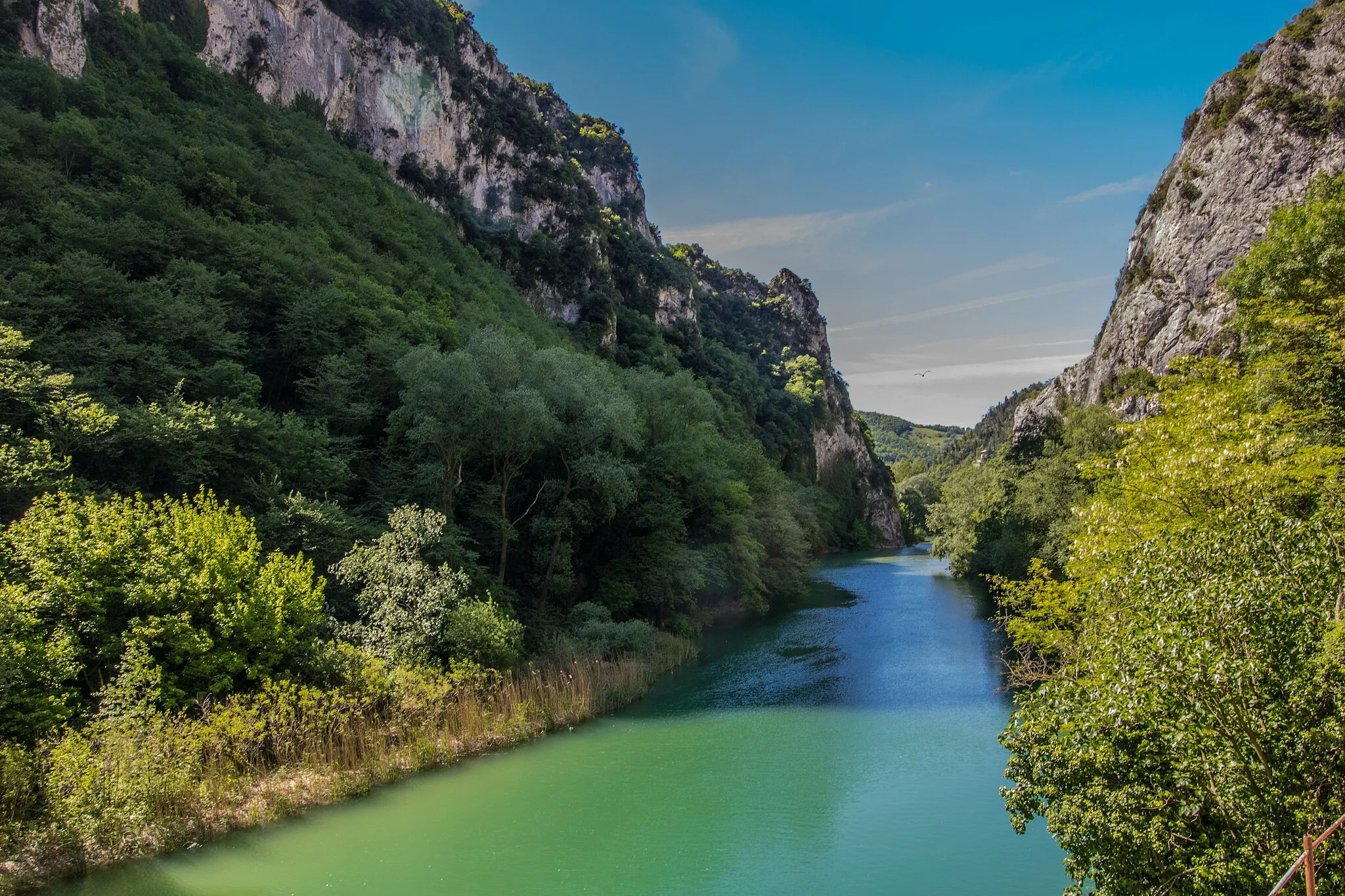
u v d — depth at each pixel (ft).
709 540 176.24
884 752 83.56
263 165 222.28
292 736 71.61
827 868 57.72
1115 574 43.75
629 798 71.00
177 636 68.28
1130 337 215.92
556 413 126.52
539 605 124.36
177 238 142.31
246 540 80.12
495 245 342.64
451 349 171.42
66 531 68.54
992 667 123.13
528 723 88.17
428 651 88.69
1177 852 31.73
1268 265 97.09
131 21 226.58
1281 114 191.93
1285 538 34.58
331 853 59.06
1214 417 62.75
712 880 56.03
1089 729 36.09
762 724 93.30
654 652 123.24
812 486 456.04
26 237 122.62
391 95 311.06
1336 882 26.48
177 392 100.27
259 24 271.90
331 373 129.29
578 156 570.87
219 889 52.80
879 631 157.28
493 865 57.88
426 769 76.38
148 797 57.93
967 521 260.62
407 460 125.49
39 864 51.96
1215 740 30.17
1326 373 77.66
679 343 448.65
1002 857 59.11
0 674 55.67
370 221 238.07
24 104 174.09
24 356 94.94
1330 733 27.37
